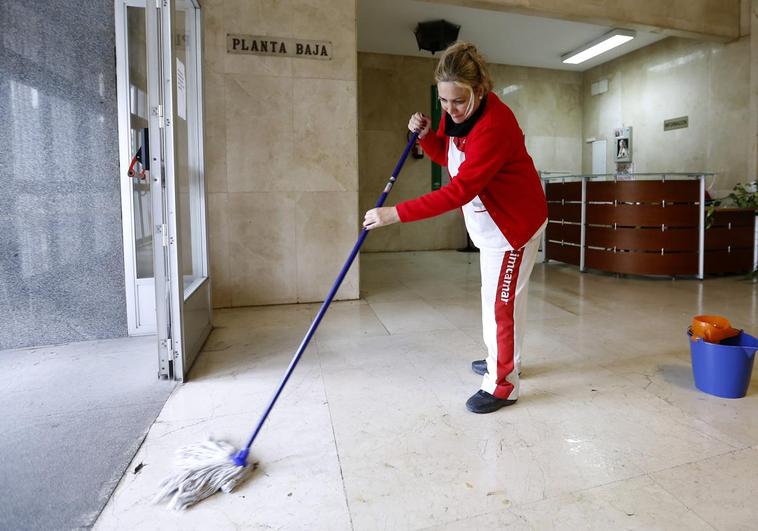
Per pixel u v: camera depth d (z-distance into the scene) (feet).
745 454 5.00
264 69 11.68
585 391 6.67
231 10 11.37
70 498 4.35
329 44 12.01
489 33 20.79
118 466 4.87
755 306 11.67
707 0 17.40
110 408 6.23
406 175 24.31
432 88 24.21
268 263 12.15
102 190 9.00
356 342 9.02
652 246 15.34
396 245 24.72
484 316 6.15
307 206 12.25
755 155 17.84
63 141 8.71
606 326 9.96
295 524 4.02
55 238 8.86
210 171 11.61
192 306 8.06
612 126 24.84
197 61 9.13
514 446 5.21
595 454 5.04
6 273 8.65
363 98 23.35
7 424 5.79
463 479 4.62
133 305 9.42
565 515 4.08
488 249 5.92
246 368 7.70
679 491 4.38
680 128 21.06
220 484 4.43
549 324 10.12
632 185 15.35
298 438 5.42
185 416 6.00
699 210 15.30
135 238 9.30
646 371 7.41
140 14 9.14
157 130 6.80
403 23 19.58
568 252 18.12
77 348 8.76
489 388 6.13
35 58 8.45
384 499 4.33
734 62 18.51
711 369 6.45
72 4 8.51
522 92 25.63
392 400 6.43
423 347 8.68
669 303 12.08
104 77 8.77
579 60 23.70
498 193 5.55
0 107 8.36
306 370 7.57
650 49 22.36
